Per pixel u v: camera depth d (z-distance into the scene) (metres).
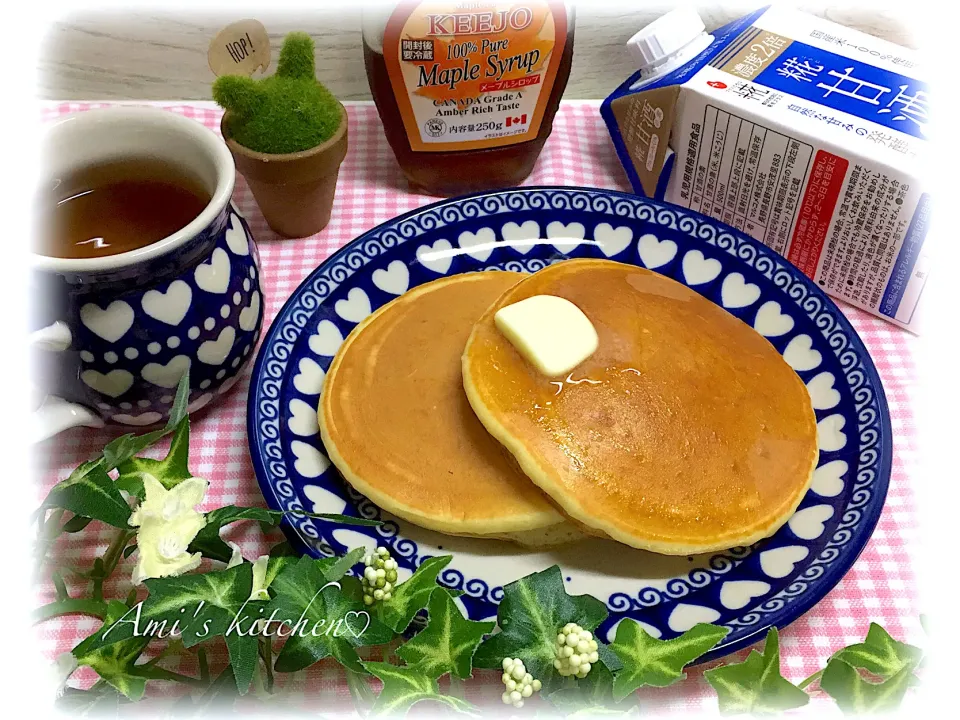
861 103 0.31
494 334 0.27
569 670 0.21
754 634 0.23
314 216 0.35
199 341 0.26
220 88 0.31
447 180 0.38
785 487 0.26
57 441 0.29
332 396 0.28
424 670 0.21
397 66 0.33
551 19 0.33
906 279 0.31
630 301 0.29
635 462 0.25
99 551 0.26
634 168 0.38
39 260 0.22
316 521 0.25
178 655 0.24
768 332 0.32
